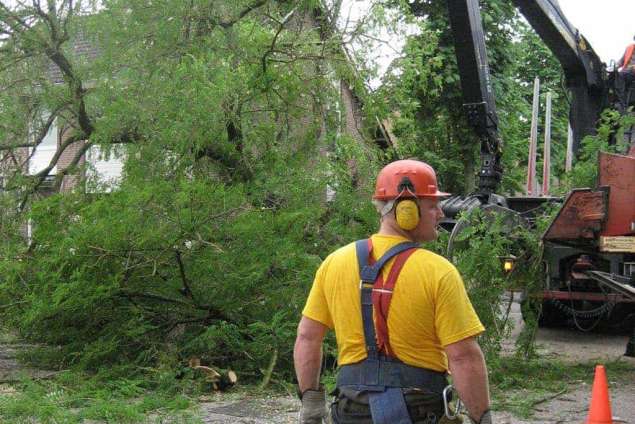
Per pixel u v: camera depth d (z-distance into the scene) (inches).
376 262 141.6
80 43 473.7
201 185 371.2
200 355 381.7
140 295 384.8
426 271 138.6
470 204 484.4
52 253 377.7
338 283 143.8
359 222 418.9
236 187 394.3
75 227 371.2
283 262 373.7
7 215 463.2
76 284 354.0
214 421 303.9
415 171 146.2
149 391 352.5
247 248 374.9
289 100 466.0
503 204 519.8
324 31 472.1
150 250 370.9
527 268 441.1
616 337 561.6
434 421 137.9
